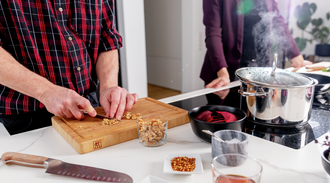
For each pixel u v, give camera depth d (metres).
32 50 0.95
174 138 0.77
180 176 0.57
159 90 4.09
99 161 0.64
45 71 1.01
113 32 1.19
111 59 1.18
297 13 3.01
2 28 0.90
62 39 1.01
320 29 3.27
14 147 0.72
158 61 4.20
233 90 1.38
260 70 0.86
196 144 0.73
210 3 1.86
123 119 0.87
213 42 1.89
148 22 4.18
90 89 1.18
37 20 0.96
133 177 0.56
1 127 0.89
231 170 0.52
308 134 0.78
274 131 0.80
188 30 3.37
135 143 0.74
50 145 0.74
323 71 1.38
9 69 0.80
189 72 3.54
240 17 1.92
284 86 0.74
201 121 0.69
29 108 0.99
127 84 2.70
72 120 0.85
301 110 0.77
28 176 0.57
